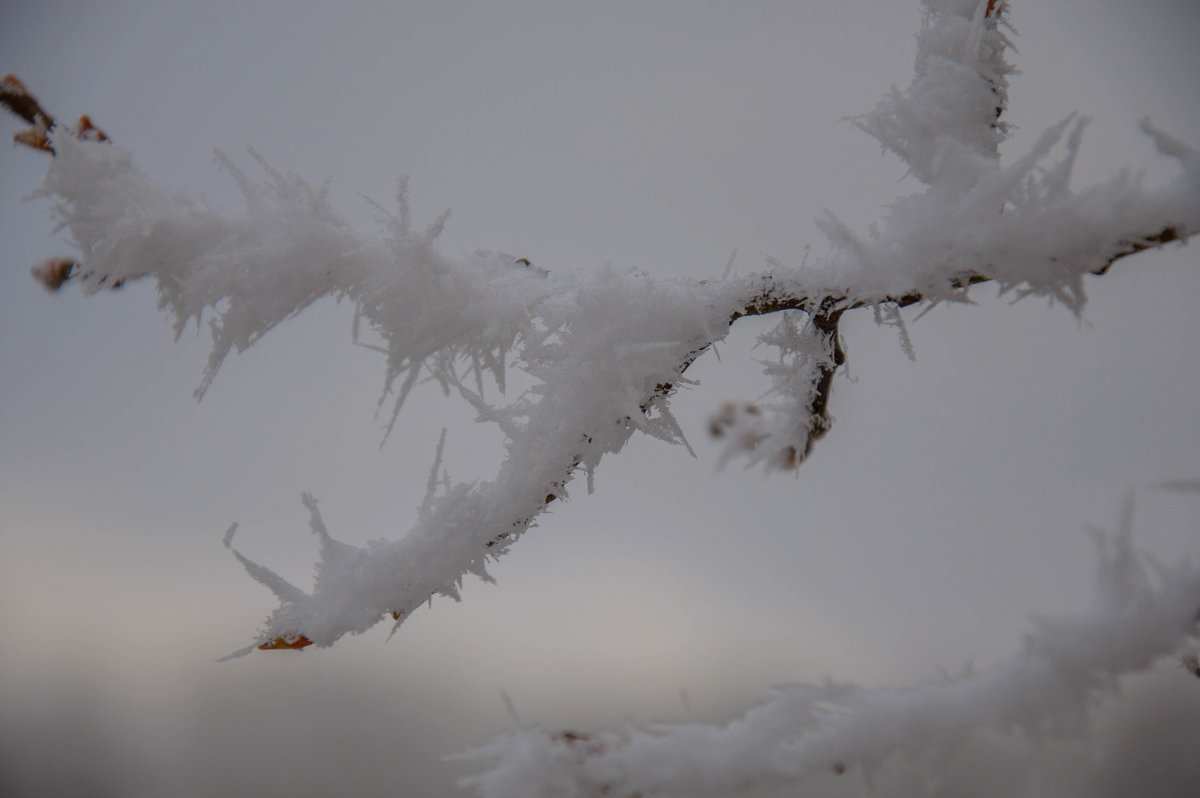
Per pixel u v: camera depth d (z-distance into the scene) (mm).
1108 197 165
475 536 181
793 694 172
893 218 178
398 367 174
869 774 168
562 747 170
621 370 179
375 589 178
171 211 166
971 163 172
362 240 171
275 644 179
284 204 169
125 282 171
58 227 167
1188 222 162
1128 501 170
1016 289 171
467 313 174
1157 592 167
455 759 172
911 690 172
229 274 166
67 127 171
